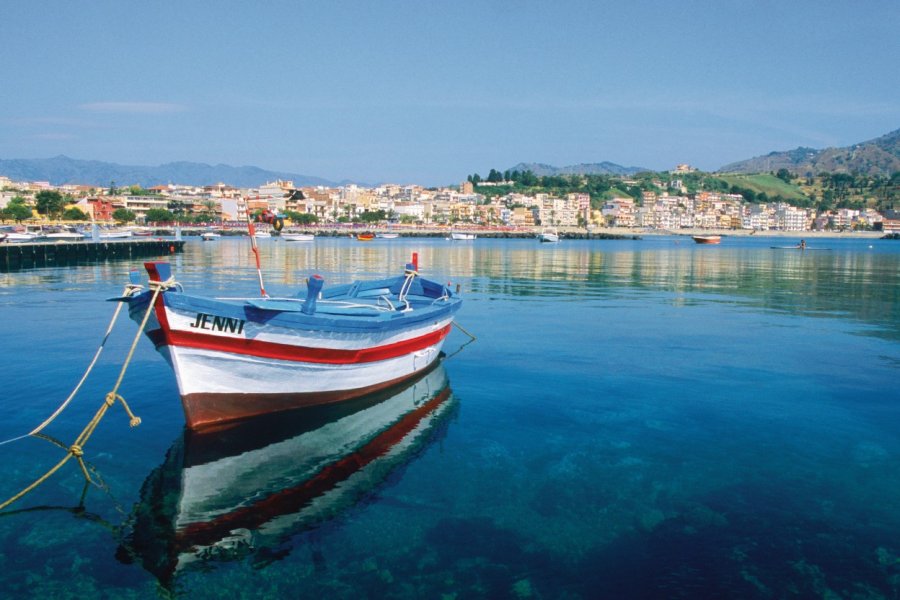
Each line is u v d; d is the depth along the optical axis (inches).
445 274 2330.2
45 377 697.0
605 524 391.9
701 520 397.4
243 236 7042.3
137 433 533.6
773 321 1154.7
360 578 338.0
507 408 619.8
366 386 646.5
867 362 813.9
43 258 2645.2
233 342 512.4
